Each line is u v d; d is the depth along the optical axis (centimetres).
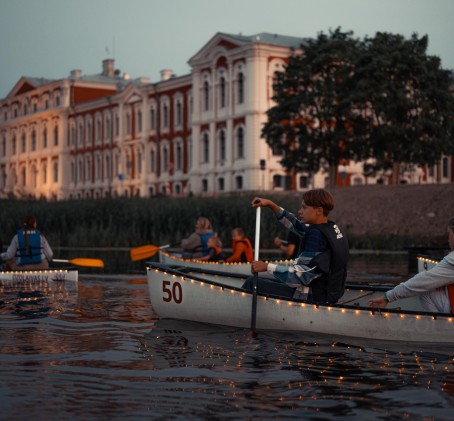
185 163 6444
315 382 548
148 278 871
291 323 764
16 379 552
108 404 484
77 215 3206
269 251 2714
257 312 782
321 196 741
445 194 3762
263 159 5344
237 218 2977
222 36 5775
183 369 591
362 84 4172
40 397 501
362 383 546
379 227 3662
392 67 4288
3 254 1327
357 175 5978
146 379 555
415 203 3766
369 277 1551
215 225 2988
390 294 719
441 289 715
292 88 4594
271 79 5544
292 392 518
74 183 8144
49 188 8450
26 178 8975
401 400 499
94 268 1786
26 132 8956
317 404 487
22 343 704
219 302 808
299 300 753
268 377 564
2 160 9475
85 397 502
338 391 521
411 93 4372
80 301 1054
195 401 493
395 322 716
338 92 4428
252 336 747
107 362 617
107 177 7594
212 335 753
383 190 3984
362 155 4431
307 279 739
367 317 726
